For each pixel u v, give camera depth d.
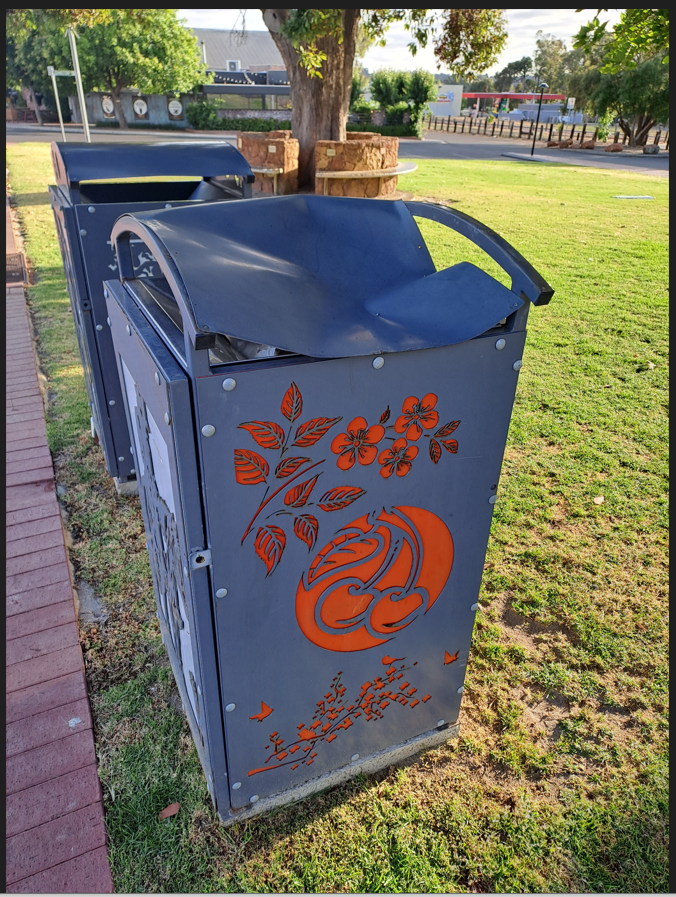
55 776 1.91
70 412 4.29
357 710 1.77
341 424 1.29
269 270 1.30
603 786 1.94
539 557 2.97
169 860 1.71
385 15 10.41
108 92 35.59
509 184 14.83
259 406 1.17
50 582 2.72
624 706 2.21
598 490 3.50
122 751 2.02
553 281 7.37
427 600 1.67
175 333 1.31
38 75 34.06
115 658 2.38
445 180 15.07
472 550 1.67
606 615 2.62
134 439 1.92
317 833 1.79
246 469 1.22
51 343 5.47
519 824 1.83
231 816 1.78
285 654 1.52
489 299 1.35
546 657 2.42
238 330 1.06
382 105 32.28
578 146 29.48
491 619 2.62
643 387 4.73
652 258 8.38
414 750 2.02
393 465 1.40
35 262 7.89
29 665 2.31
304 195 1.61
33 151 19.36
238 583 1.35
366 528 1.45
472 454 1.50
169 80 33.94
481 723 2.15
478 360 1.38
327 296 1.34
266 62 53.59
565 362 5.21
